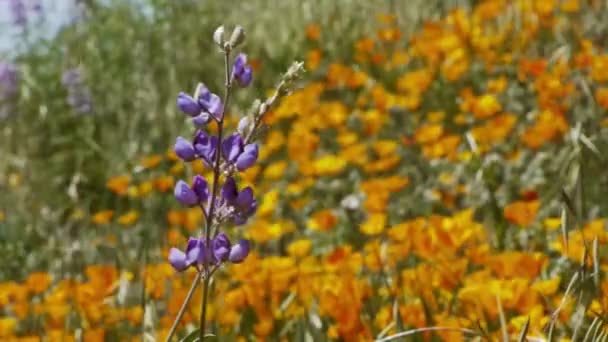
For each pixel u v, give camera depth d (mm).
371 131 7445
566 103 7512
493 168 5641
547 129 6227
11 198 8711
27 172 9359
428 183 6953
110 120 10266
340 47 10547
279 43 10906
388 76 9664
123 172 8633
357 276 4488
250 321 4199
